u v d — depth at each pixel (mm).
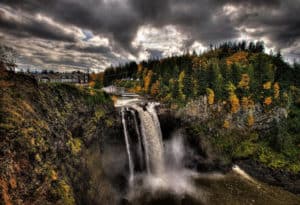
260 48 117312
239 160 43188
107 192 27359
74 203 18016
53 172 17578
